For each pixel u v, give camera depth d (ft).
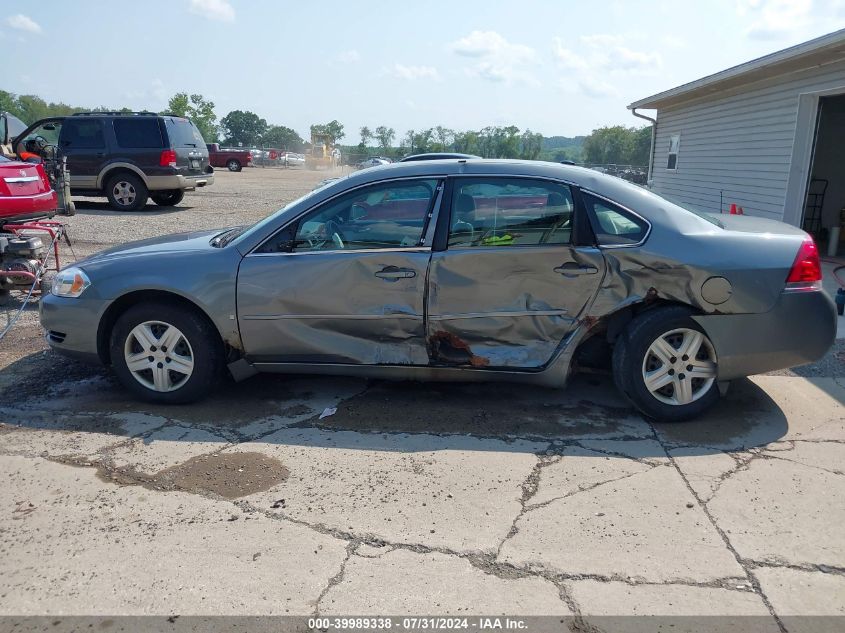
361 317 13.61
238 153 139.03
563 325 13.30
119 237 37.01
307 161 190.80
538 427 13.37
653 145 61.21
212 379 14.32
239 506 10.50
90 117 48.44
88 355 14.64
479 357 13.58
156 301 14.15
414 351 13.74
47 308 14.57
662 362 13.23
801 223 37.22
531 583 8.71
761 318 12.82
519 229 13.25
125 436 12.94
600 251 12.96
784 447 12.49
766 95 39.06
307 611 8.20
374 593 8.52
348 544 9.52
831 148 44.62
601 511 10.34
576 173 13.42
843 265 32.45
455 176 13.53
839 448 12.46
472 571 8.95
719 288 12.69
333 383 15.78
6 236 22.39
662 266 12.75
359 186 13.71
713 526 9.95
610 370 14.29
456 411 14.15
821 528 9.91
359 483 11.19
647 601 8.37
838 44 28.50
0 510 10.39
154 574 8.87
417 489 11.00
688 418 13.48
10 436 12.92
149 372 14.44
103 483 11.19
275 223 13.88
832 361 17.25
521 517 10.18
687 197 52.37
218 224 43.37
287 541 9.59
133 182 49.47
